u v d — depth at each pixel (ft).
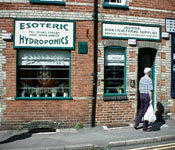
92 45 26.30
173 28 29.55
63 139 21.38
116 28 27.04
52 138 21.76
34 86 25.90
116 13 27.14
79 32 26.09
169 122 28.25
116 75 27.81
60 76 26.27
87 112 26.12
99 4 26.63
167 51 29.53
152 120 23.85
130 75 27.73
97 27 26.58
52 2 25.41
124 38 27.32
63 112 25.68
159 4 28.99
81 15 26.09
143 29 28.09
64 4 25.73
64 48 25.72
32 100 25.25
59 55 26.20
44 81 26.04
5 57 24.91
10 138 21.88
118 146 20.02
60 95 26.25
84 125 26.05
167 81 29.66
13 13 24.99
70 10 25.88
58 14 25.66
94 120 26.35
